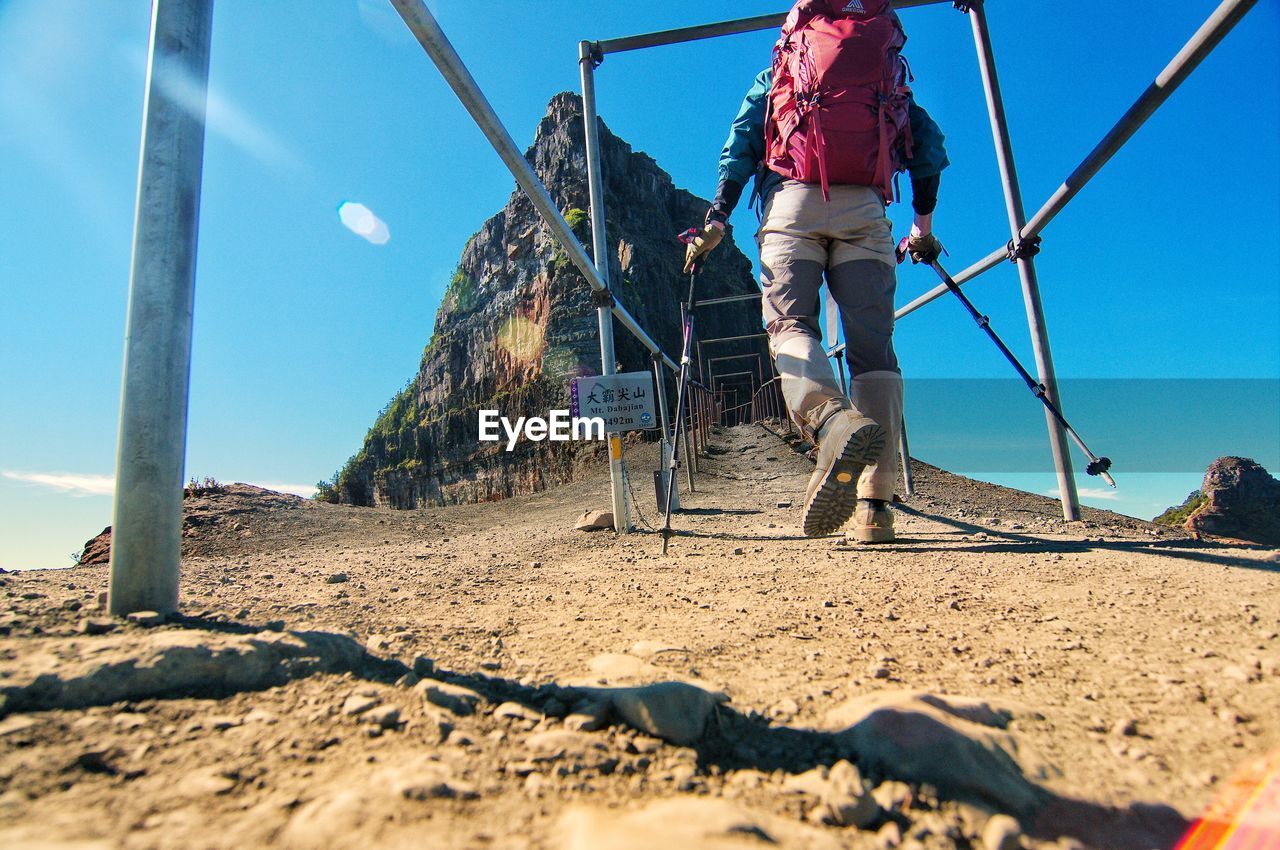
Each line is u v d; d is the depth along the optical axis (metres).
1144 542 2.83
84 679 0.94
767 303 2.74
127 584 1.31
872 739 0.91
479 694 1.07
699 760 0.89
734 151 2.90
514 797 0.76
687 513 6.59
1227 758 0.90
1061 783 0.85
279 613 1.64
